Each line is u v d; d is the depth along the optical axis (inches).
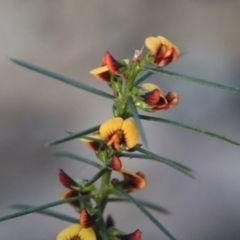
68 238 12.4
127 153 12.4
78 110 22.7
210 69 24.8
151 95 12.2
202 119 22.5
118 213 19.1
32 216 19.0
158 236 19.0
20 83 23.7
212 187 20.4
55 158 20.9
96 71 12.3
